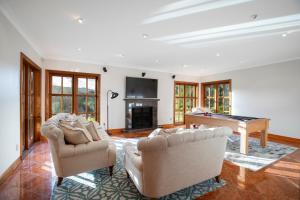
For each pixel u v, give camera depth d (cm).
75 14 227
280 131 484
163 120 659
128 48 376
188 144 186
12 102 255
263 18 232
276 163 302
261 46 353
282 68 480
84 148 220
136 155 209
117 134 524
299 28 262
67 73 478
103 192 206
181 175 188
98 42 339
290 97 464
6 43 232
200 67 592
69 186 219
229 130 223
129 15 228
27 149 359
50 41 336
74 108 494
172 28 267
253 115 547
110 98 543
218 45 348
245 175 255
